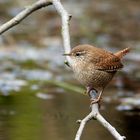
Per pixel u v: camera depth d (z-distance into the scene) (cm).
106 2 2500
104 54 988
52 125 1209
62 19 967
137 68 1764
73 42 2005
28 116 1269
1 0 2378
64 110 1323
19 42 2016
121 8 2422
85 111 1316
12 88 1516
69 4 2453
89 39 2053
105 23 2242
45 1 991
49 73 1694
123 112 1326
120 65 1005
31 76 1648
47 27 2183
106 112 1323
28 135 1140
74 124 1220
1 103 1375
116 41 2050
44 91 1492
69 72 1722
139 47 1980
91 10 2384
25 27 2180
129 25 2228
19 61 1819
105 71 977
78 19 2258
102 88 988
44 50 1952
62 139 1126
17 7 2308
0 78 1609
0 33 989
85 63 963
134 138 1148
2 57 1855
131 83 1589
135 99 1432
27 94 1458
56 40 2061
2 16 2198
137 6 2447
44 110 1316
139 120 1261
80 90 1464
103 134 1170
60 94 1473
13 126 1194
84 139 1132
